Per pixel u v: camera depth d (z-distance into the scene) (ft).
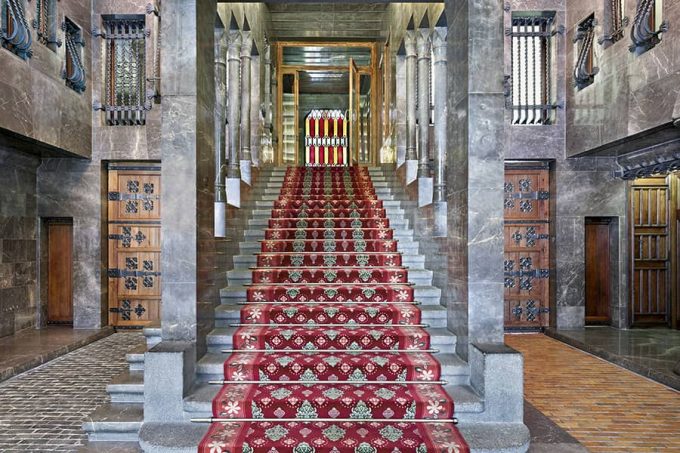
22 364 17.24
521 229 25.32
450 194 14.61
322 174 31.17
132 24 24.85
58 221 25.05
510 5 23.73
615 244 24.67
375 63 37.19
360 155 45.24
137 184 25.38
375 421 11.42
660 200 25.32
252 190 24.40
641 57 17.95
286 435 10.72
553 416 13.20
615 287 24.71
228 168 21.01
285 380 12.67
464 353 13.03
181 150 12.67
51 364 18.40
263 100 30.55
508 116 24.16
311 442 10.41
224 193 18.29
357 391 12.03
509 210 25.32
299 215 23.11
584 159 24.20
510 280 25.29
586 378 16.71
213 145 14.47
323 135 48.88
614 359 18.62
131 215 25.40
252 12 25.59
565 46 23.82
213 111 14.47
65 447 11.23
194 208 12.70
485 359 11.55
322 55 39.93
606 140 20.42
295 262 18.75
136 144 24.09
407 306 15.70
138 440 11.48
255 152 27.50
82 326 24.29
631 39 18.28
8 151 21.25
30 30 18.66
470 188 12.68
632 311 24.97
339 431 10.93
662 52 16.72
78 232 24.30
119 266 25.39
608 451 11.10
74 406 13.91
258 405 11.47
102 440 11.59
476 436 10.77
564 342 22.53
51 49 20.70
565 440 11.40
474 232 12.69
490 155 12.69
